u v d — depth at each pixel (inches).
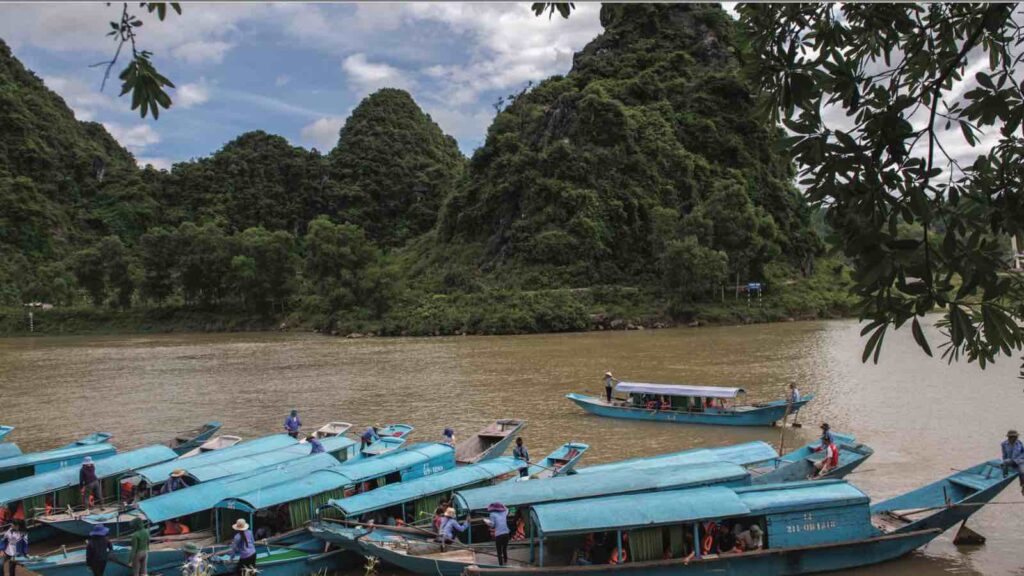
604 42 5502.0
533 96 5147.6
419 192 6520.7
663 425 1245.1
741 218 3604.8
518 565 613.9
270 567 639.8
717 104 4817.9
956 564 639.8
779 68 282.5
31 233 5246.1
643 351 2282.2
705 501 621.3
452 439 1021.2
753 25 306.5
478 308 3358.8
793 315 3440.0
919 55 311.3
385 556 636.7
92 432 1300.4
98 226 5940.0
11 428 1156.5
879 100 273.0
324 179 6658.5
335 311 3558.1
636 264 3909.9
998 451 992.9
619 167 4222.4
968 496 681.6
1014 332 259.3
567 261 3841.0
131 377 1975.9
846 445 854.5
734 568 605.6
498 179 4515.3
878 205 260.5
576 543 627.2
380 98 7613.2
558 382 1717.5
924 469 919.0
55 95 7401.6
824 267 4377.5
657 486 674.2
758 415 1196.5
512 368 1978.3
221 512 703.1
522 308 3312.0
